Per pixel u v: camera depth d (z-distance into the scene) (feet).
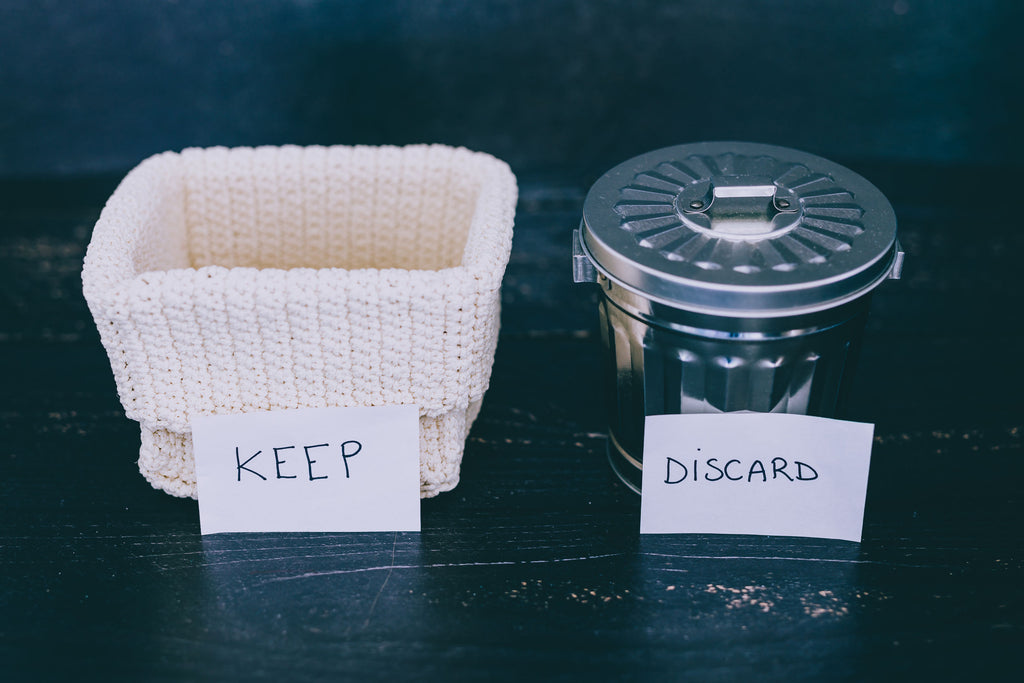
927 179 3.97
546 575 2.91
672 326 2.81
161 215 3.12
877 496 3.05
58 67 3.95
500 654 2.78
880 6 3.98
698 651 2.78
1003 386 3.30
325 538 2.97
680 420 2.88
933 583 2.89
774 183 2.93
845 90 4.07
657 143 4.11
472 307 2.83
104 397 3.28
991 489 3.07
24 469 3.11
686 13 4.01
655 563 2.93
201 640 2.80
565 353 3.43
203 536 2.97
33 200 3.91
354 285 2.79
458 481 3.06
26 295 3.55
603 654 2.78
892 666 2.76
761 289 2.72
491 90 4.09
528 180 3.99
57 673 2.74
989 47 3.99
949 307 3.52
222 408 2.89
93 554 2.94
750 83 4.09
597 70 4.07
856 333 2.89
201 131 4.08
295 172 3.18
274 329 2.82
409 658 2.77
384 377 2.87
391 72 4.05
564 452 3.16
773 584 2.89
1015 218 3.81
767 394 2.87
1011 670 2.76
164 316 2.80
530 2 3.98
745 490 2.94
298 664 2.76
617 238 2.83
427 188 3.20
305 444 2.91
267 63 4.02
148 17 3.92
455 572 2.91
